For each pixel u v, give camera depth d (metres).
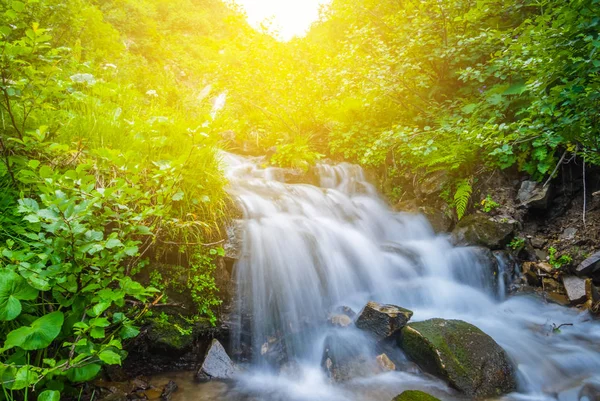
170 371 2.52
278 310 3.18
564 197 4.70
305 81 6.85
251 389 2.45
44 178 1.70
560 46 2.56
